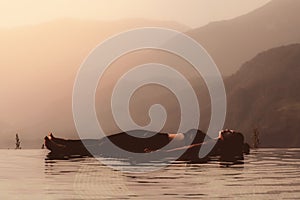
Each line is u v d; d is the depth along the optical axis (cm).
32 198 4253
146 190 4681
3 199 4228
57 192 4600
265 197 4212
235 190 4644
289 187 4847
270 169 6744
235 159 8700
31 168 7144
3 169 7000
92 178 5806
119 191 4628
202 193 4456
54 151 10138
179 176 5919
